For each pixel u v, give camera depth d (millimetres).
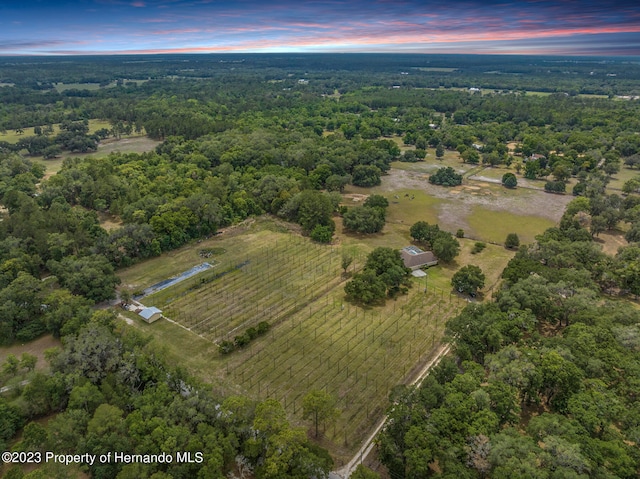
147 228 113188
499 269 111000
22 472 50656
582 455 49094
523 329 78625
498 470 47406
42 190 146000
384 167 189750
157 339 81500
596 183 162875
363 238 128750
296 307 93000
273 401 57188
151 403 59938
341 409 66188
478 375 64625
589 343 69125
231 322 87375
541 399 66812
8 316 79688
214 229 128375
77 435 54625
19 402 61188
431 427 54031
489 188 174500
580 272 93875
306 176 165250
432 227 121750
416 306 94125
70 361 66625
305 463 51031
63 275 91625
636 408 57594
